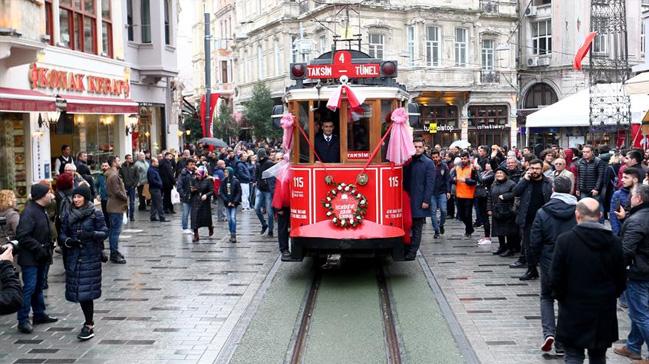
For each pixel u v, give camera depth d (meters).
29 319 9.48
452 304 10.23
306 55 40.62
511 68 45.88
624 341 8.48
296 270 12.95
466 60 44.12
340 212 11.47
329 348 8.27
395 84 12.09
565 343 6.57
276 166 12.68
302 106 11.72
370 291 11.22
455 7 43.19
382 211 11.51
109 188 13.66
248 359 7.87
